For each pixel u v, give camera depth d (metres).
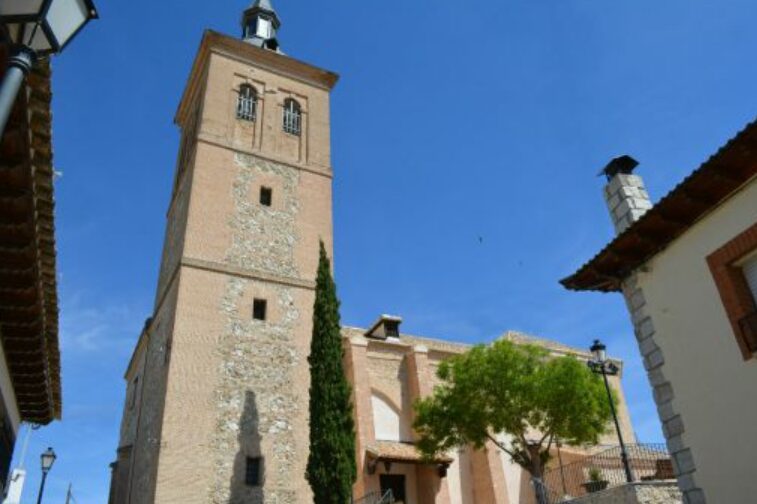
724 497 10.54
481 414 26.28
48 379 14.10
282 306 27.25
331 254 30.23
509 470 34.19
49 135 8.92
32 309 10.88
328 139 34.19
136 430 28.30
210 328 25.12
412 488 31.38
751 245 10.71
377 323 38.03
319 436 21.08
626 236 12.60
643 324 12.70
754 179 10.85
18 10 5.65
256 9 40.78
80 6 6.16
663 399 11.98
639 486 17.72
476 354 27.62
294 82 35.16
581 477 25.72
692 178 11.09
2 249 9.28
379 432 32.81
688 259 11.97
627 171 15.18
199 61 34.78
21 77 5.68
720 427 10.79
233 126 31.45
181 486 21.59
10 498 26.08
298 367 26.08
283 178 31.16
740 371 10.58
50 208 10.09
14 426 14.84
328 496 20.00
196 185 28.47
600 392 25.94
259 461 23.39
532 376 25.89
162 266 32.12
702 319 11.47
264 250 28.39
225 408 23.73
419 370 34.75
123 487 27.64
